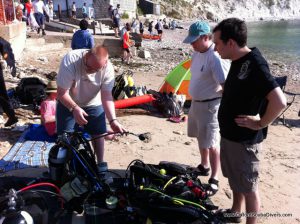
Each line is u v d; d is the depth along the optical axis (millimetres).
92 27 15844
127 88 5414
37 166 3291
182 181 2322
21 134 4113
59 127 2957
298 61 14477
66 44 11406
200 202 2215
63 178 2369
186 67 5707
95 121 2975
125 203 2258
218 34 2205
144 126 4805
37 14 11375
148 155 3875
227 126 2301
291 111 6145
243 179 2316
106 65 2775
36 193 2193
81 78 2736
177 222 2057
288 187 3357
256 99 2158
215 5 53000
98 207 2316
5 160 3389
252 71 2113
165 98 5328
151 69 10172
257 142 2271
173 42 20766
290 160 3986
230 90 2250
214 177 3105
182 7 45375
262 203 3037
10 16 8742
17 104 4961
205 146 3090
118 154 3836
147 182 2342
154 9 35406
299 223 2787
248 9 57156
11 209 1963
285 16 61094
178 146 4188
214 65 2855
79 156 2387
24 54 8961
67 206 2289
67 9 21734
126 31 10984
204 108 3006
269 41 23047
